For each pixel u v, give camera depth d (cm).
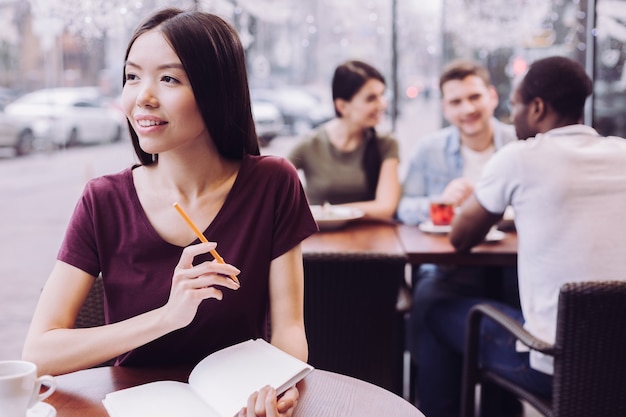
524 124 218
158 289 137
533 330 202
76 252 140
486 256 241
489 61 394
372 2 393
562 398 185
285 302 145
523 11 386
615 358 183
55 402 119
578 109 212
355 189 315
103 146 563
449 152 313
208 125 135
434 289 288
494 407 257
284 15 392
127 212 140
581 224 197
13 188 764
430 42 399
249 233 142
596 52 373
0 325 371
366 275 201
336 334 205
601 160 199
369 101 303
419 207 300
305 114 528
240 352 124
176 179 140
